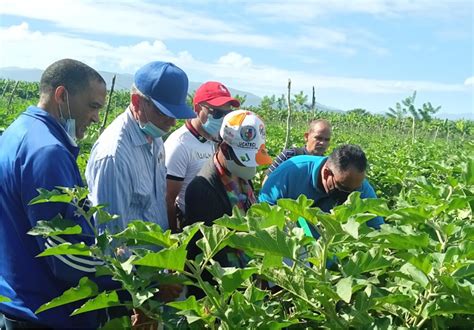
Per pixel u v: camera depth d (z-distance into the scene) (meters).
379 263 2.55
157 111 3.95
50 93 3.45
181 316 2.93
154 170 4.20
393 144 24.23
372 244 2.88
